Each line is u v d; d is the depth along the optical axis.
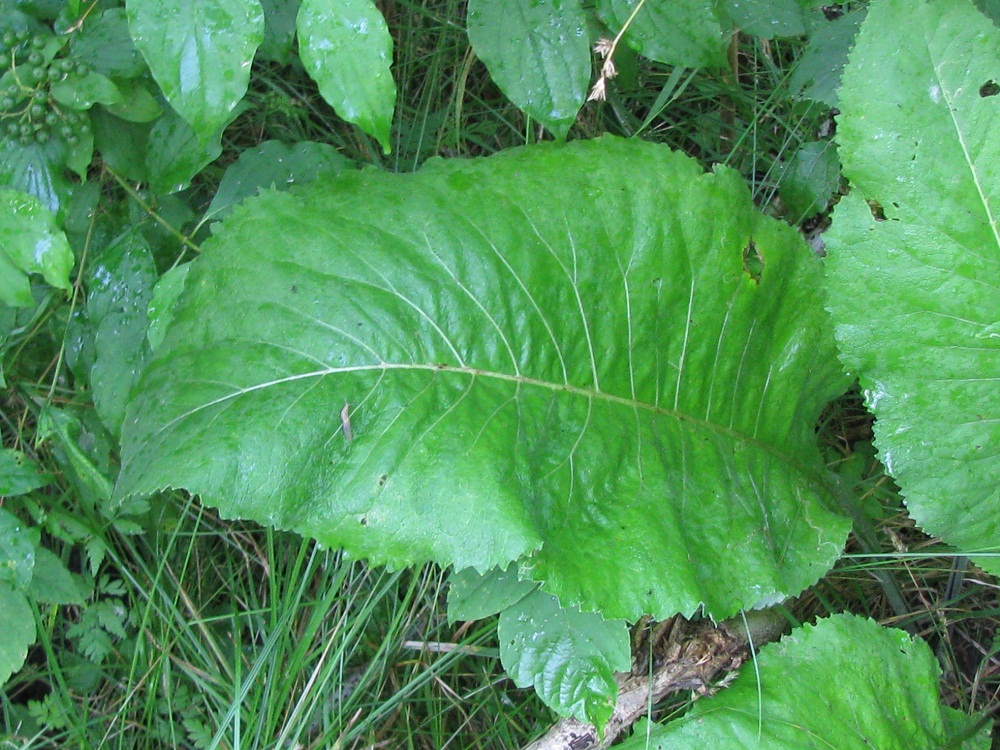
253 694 0.69
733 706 0.60
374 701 0.69
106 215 0.67
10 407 0.71
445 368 0.54
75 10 0.56
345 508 0.52
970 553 0.63
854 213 0.61
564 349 0.57
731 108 0.80
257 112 0.76
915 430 0.62
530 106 0.57
